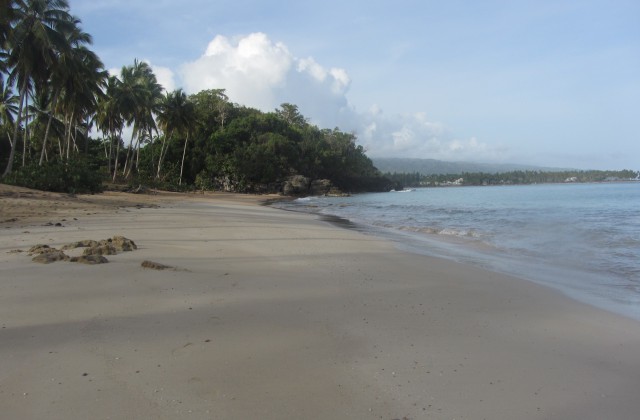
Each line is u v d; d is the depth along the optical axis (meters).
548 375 3.64
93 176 31.83
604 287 7.11
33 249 8.33
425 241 13.27
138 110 50.84
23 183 27.53
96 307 5.12
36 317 4.73
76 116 42.81
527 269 8.72
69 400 3.03
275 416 2.90
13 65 31.62
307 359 3.84
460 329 4.78
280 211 29.31
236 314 5.05
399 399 3.18
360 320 4.99
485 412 3.02
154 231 12.86
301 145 86.88
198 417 2.86
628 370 3.77
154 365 3.63
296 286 6.51
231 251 9.53
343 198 61.16
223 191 71.75
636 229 14.90
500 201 41.22
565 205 31.80
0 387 3.20
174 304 5.34
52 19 30.52
